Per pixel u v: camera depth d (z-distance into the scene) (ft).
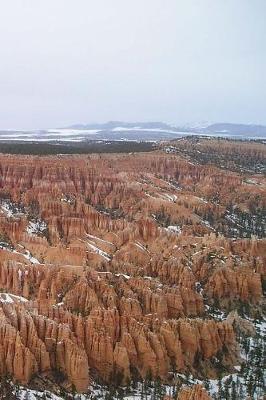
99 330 317.42
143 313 364.17
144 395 298.56
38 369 298.15
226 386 313.12
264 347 363.56
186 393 263.49
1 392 278.26
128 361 311.88
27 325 306.76
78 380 296.10
